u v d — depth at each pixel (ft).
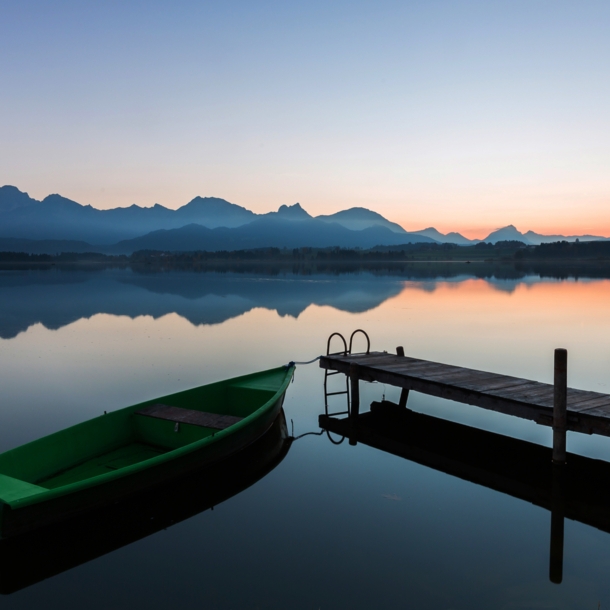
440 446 28.99
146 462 20.30
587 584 15.99
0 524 16.80
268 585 16.16
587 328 68.13
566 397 23.86
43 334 67.36
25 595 15.98
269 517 20.62
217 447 23.43
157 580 16.57
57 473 22.50
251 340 62.64
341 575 16.60
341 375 46.47
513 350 53.62
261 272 291.17
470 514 20.83
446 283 174.29
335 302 107.14
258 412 26.32
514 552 17.90
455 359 49.14
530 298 113.50
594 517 20.56
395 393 40.75
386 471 25.35
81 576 16.96
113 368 47.62
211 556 17.85
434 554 17.75
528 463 26.37
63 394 38.88
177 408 27.37
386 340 60.34
